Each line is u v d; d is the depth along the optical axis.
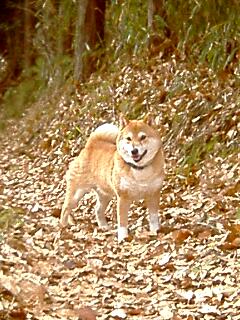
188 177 12.12
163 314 6.83
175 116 14.12
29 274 8.10
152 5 17.55
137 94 16.44
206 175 11.92
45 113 22.52
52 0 26.25
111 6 21.69
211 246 8.66
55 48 26.53
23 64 33.22
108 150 10.41
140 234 9.80
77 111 19.12
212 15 16.08
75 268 8.62
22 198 14.16
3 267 7.87
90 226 10.98
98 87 19.20
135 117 15.65
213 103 13.77
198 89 14.39
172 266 8.34
